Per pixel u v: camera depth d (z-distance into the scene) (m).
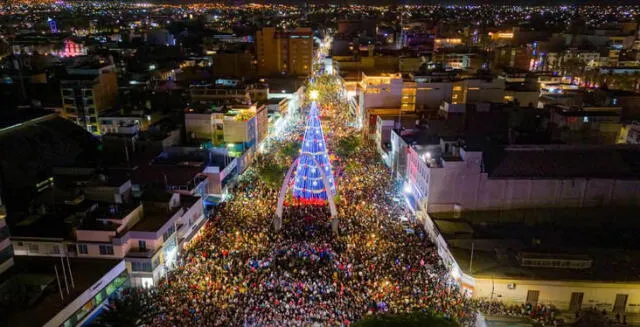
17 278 52.84
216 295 55.44
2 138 92.12
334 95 189.12
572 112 103.19
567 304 55.81
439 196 74.06
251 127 105.88
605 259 60.09
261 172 96.75
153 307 52.91
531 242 65.50
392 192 89.56
